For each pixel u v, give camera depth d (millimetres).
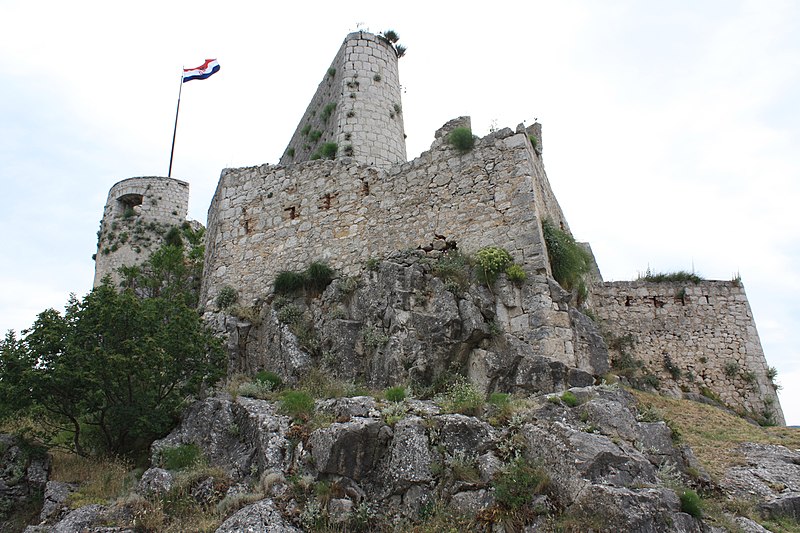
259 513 11391
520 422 12828
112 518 12156
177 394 16125
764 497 12664
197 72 40844
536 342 16938
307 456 12820
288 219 23875
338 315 19625
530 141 21203
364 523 11555
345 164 23516
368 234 21766
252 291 23266
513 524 10656
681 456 12992
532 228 18734
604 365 17281
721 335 23984
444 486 11828
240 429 14703
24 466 14625
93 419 16078
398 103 27469
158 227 38344
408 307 18312
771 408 22641
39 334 15336
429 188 21234
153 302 17422
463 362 17203
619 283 24922
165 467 13977
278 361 19297
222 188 26094
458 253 19578
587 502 10461
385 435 12883
